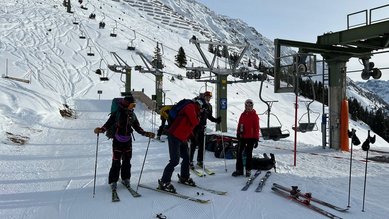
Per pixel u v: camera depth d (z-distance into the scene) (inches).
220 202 206.1
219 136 403.2
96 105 953.5
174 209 191.2
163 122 467.5
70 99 1010.1
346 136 475.8
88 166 292.5
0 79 875.4
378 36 399.5
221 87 628.7
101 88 1307.8
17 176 248.4
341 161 378.6
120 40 2743.6
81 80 1398.9
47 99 735.7
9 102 597.6
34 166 281.7
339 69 483.5
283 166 331.6
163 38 4003.4
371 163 367.2
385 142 2006.6
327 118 520.1
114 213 183.0
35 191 216.7
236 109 1646.2
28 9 3090.6
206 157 362.3
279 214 187.2
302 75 363.9
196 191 229.5
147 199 208.4
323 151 463.2
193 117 225.1
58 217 175.5
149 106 947.3
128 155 229.3
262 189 236.7
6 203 191.9
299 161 370.0
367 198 225.6
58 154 338.3
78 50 2082.9
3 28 2215.8
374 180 281.6
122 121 224.7
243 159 288.4
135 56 2299.5
